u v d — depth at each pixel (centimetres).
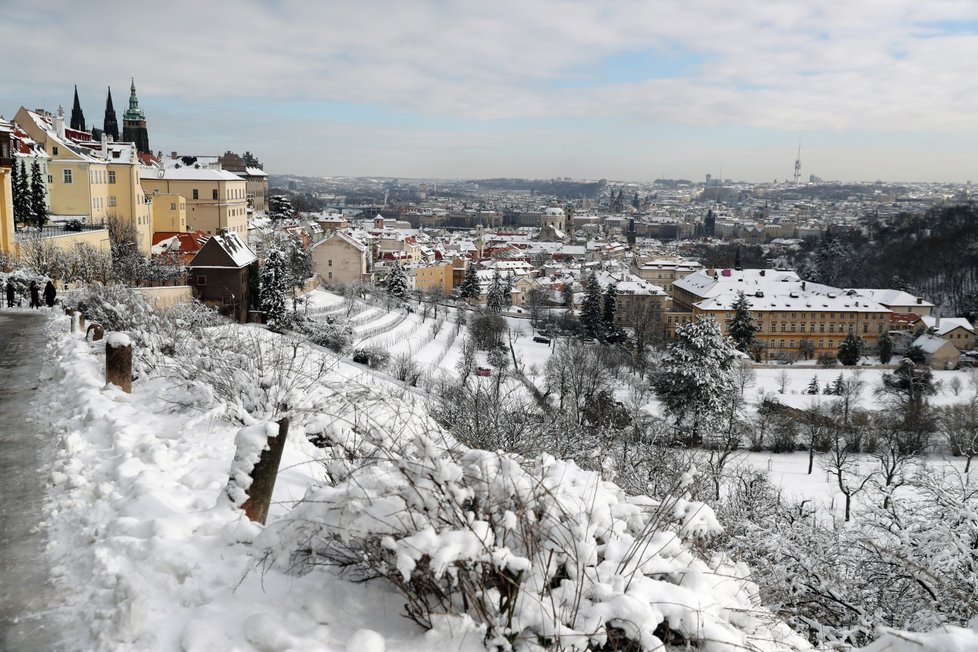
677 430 5103
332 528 560
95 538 686
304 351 1825
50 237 4997
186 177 9856
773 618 629
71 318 2269
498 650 488
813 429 5028
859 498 2717
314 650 462
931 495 1678
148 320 2100
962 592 1228
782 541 1410
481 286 13150
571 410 3831
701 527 687
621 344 10019
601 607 504
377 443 633
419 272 14225
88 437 1052
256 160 16825
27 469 925
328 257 11462
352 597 537
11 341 2075
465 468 586
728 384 5428
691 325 5531
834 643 867
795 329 11094
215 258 5825
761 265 19062
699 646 523
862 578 1423
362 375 2511
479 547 490
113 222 6862
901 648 498
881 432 5559
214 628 489
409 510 528
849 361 9662
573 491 634
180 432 1092
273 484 727
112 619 516
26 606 577
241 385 1259
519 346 9150
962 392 8175
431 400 2273
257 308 6009
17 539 711
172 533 659
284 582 557
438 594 516
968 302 13512
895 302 12188
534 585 519
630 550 582
